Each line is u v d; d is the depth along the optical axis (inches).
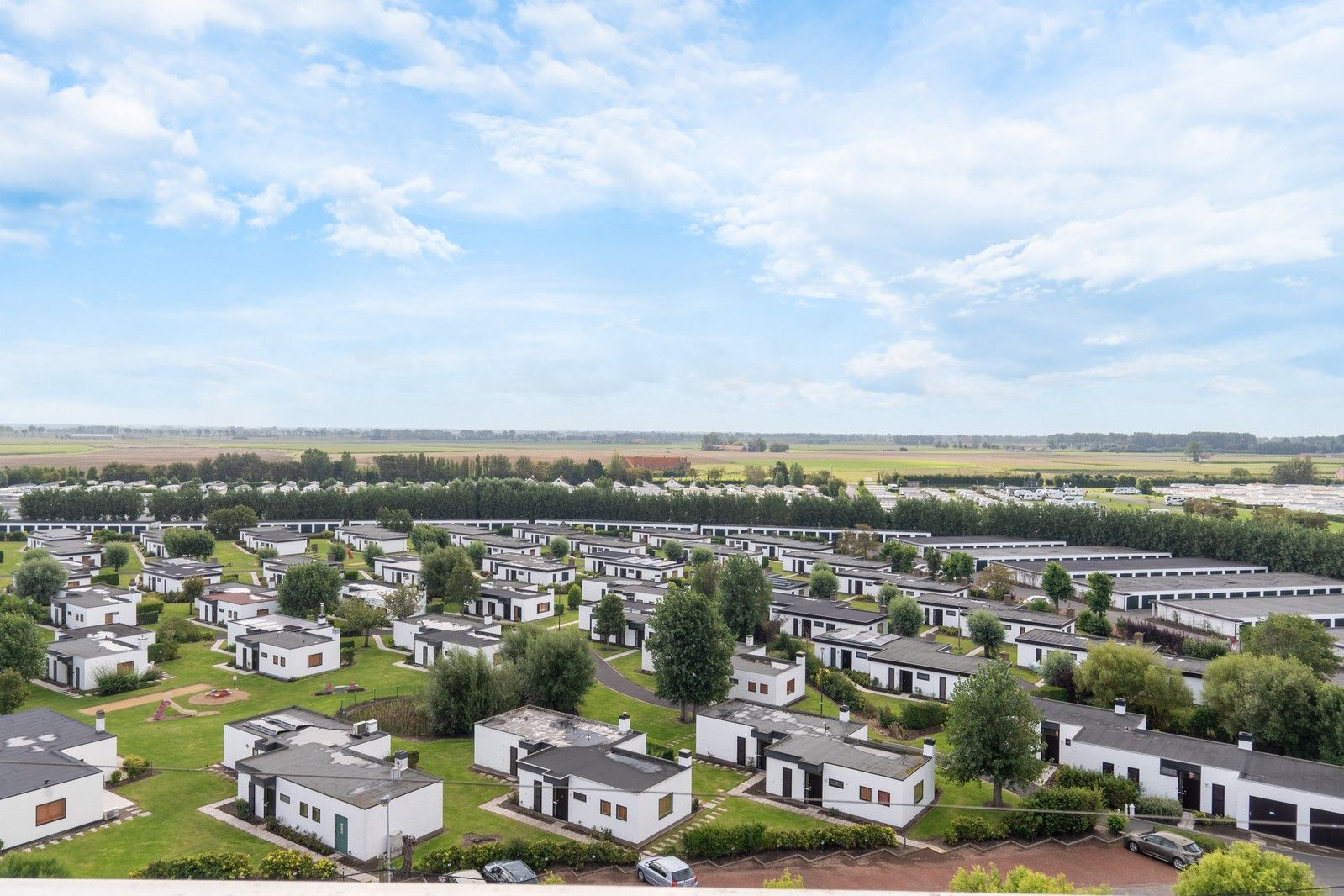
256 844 1860.2
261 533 6210.6
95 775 1943.9
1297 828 1978.3
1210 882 1286.9
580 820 1990.7
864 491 7829.7
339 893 228.4
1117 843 1936.5
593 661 2723.9
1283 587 4751.5
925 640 3528.5
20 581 3954.2
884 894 266.5
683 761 2075.5
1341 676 3280.0
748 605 3622.0
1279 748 2378.2
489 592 4340.6
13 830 1807.3
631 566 5216.5
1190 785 2146.9
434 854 1748.3
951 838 1915.6
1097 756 2295.8
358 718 2728.8
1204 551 5885.8
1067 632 3801.7
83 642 3240.7
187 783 2194.9
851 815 2070.6
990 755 2068.2
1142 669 2682.1
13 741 2126.0
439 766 2352.4
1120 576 5241.1
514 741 2292.1
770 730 2401.6
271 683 3139.8
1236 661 2568.9
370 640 3806.6
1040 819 1958.7
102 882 231.8
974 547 6259.8
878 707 2935.5
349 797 1833.2
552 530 6899.6
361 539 6102.4
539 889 240.5
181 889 228.1
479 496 7706.7
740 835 1849.2
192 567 4778.5
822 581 4667.8
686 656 2701.8
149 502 7322.8
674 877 1690.5
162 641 3472.0
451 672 2598.4
